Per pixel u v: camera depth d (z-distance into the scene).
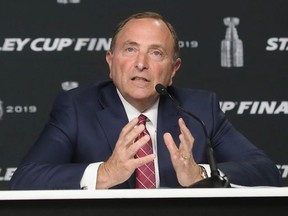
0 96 5.55
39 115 5.57
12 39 5.56
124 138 3.38
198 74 5.62
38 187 3.70
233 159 4.18
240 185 3.83
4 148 5.54
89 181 3.57
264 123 5.63
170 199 2.40
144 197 2.38
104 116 4.08
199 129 4.14
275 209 2.40
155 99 4.03
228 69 5.63
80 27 5.60
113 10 5.62
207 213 2.39
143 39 3.88
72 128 4.06
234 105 5.62
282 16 5.64
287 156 5.63
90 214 2.39
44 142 4.03
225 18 5.63
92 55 5.61
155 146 3.98
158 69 3.89
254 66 5.62
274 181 4.03
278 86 5.63
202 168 3.57
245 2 5.64
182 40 5.62
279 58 5.64
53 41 5.59
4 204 2.37
